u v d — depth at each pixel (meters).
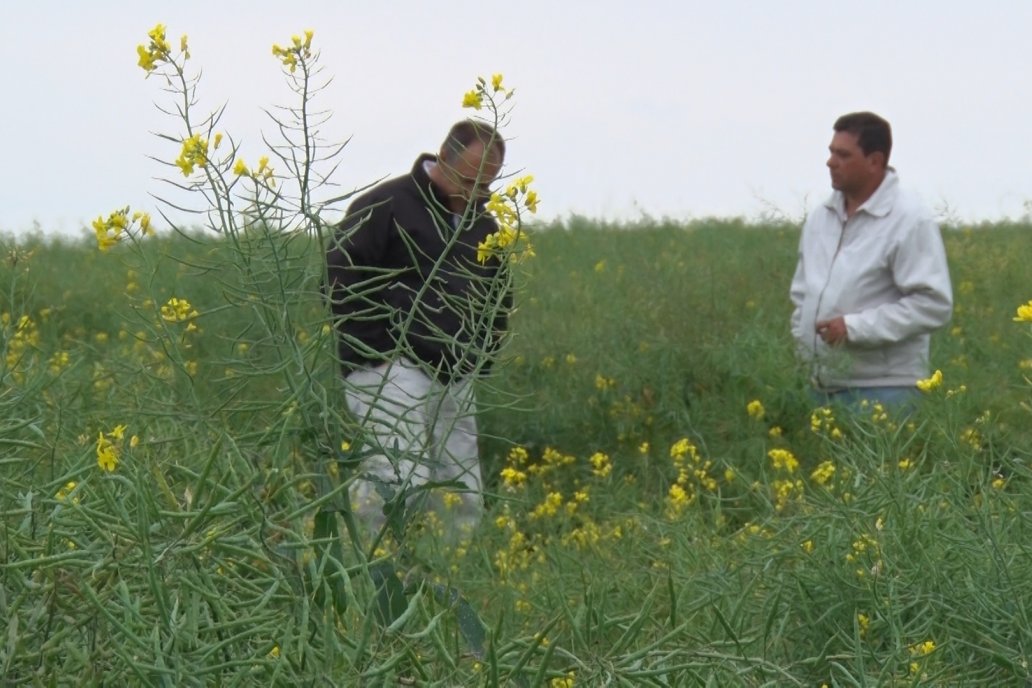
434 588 4.19
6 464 3.92
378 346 7.09
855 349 9.25
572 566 6.36
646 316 11.99
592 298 13.69
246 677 3.09
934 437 7.47
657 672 3.55
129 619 2.91
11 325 4.96
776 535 5.40
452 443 7.36
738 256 15.78
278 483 3.45
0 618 3.05
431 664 3.57
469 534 6.95
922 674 3.99
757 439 9.11
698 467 8.98
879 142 9.16
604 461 9.60
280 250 4.02
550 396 10.38
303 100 3.94
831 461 6.07
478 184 4.28
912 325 9.06
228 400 4.25
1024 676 4.26
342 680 3.03
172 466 3.60
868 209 9.23
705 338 11.03
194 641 2.99
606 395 10.34
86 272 14.28
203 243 4.09
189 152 3.86
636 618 3.71
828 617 4.67
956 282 14.51
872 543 4.91
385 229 7.31
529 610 5.40
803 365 9.52
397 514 4.09
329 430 4.07
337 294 7.00
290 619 3.08
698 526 6.60
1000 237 17.66
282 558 3.36
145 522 3.02
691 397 10.23
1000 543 4.85
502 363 4.37
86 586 2.85
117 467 3.58
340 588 3.82
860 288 9.25
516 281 4.38
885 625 4.56
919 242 9.10
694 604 5.06
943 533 4.93
